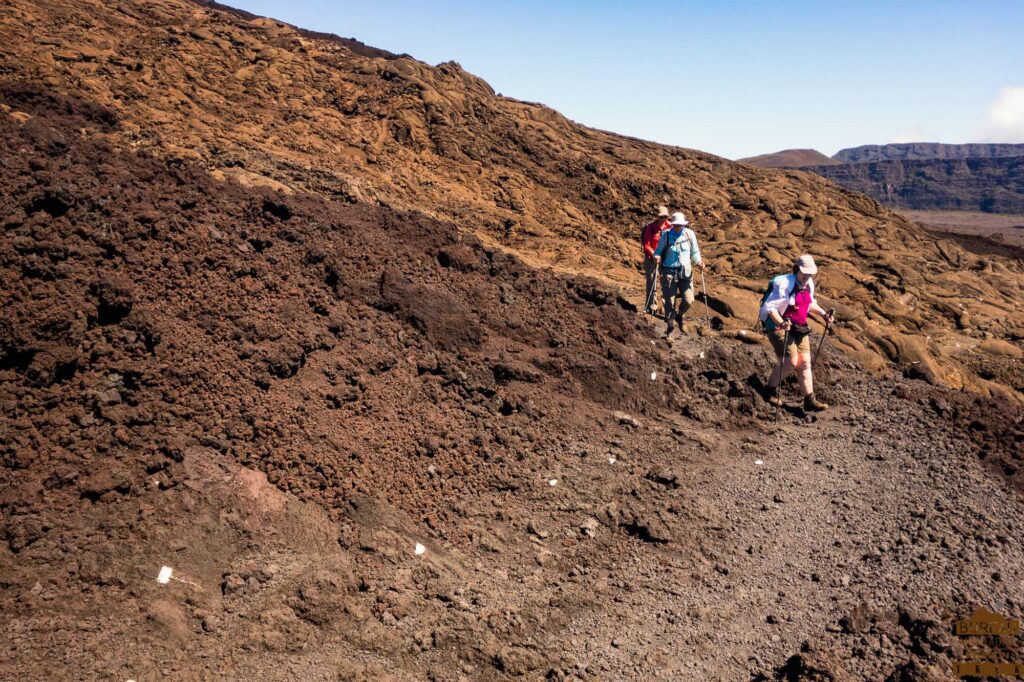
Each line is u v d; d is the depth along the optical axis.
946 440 8.25
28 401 5.26
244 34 17.25
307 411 6.32
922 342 11.73
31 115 10.09
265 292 7.55
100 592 4.41
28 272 5.88
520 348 8.77
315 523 5.37
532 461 7.04
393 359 7.55
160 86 13.24
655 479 7.07
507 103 21.73
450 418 7.21
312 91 16.59
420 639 4.73
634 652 4.95
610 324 9.90
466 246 10.44
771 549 6.18
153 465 5.22
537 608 5.21
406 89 17.88
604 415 8.14
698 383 9.14
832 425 8.66
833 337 11.35
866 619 5.24
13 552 4.48
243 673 4.18
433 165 15.96
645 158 21.44
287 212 9.02
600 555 5.92
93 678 3.90
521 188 16.41
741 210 19.58
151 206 7.55
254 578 4.80
